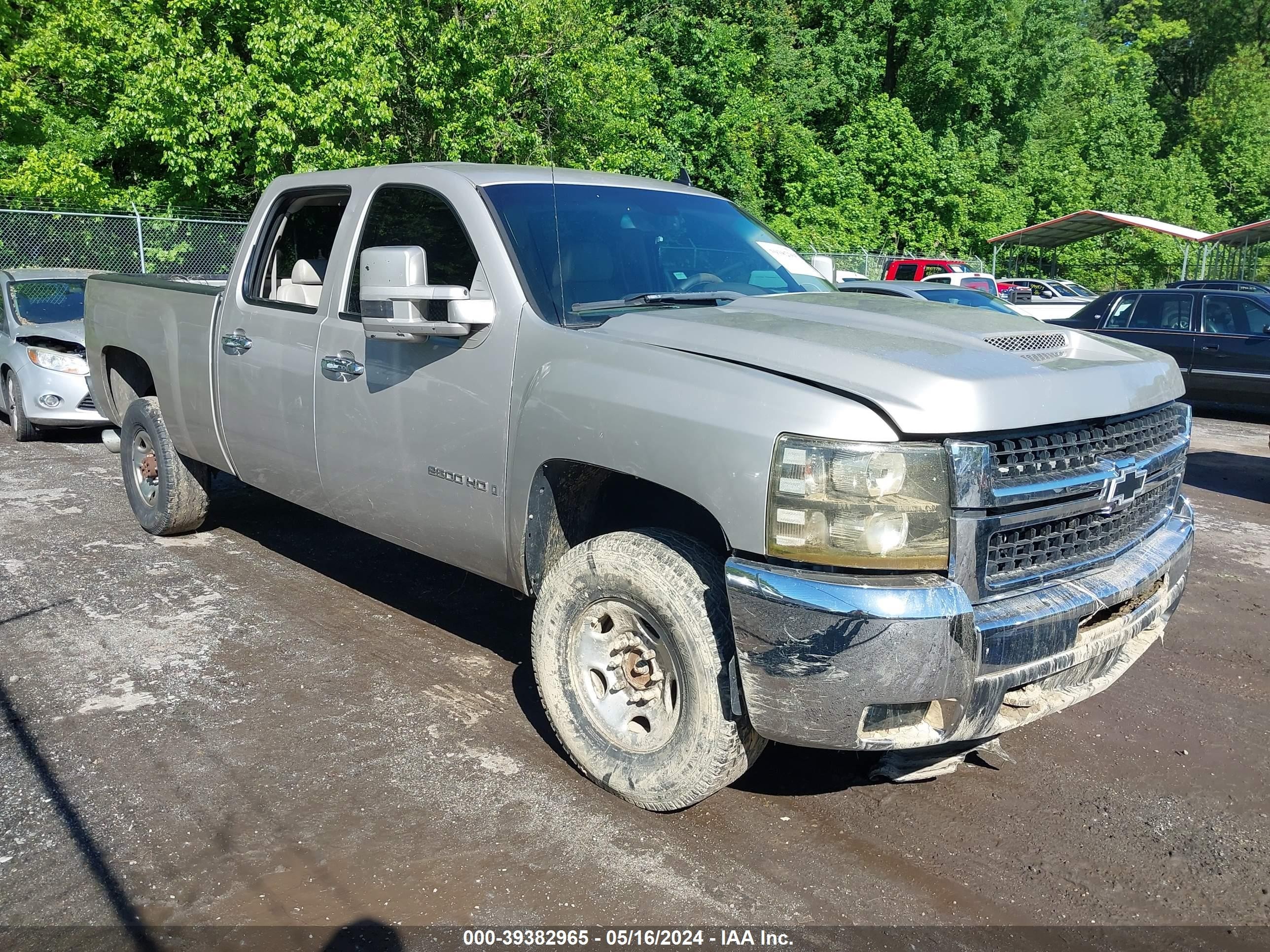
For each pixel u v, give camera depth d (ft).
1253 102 152.87
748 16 108.17
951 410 8.46
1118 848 10.03
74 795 10.58
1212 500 26.96
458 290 11.06
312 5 55.06
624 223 13.00
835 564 8.49
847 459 8.40
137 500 20.03
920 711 8.78
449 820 10.19
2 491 24.17
